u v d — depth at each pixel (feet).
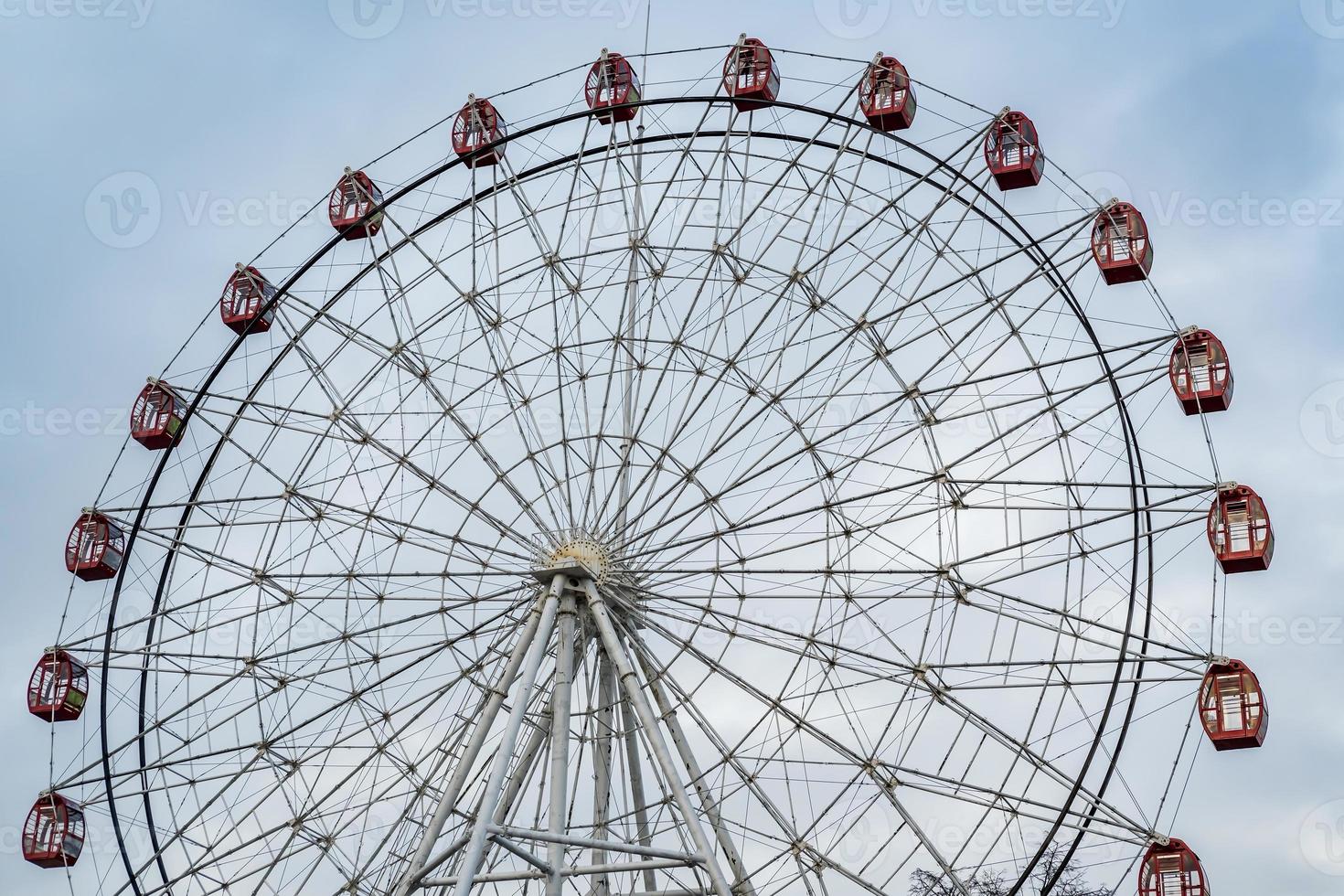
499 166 175.22
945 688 153.07
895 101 163.32
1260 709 146.41
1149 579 154.40
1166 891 145.69
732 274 162.91
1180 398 156.87
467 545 161.38
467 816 155.43
